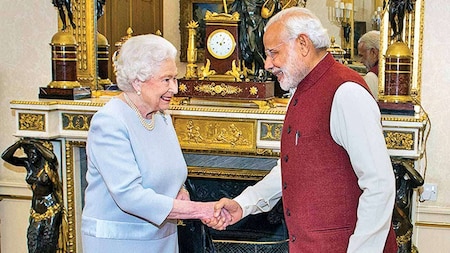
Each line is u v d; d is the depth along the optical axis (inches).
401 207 105.0
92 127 78.5
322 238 73.9
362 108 69.5
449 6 118.3
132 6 131.6
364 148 68.5
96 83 133.0
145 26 131.4
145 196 76.6
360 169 69.0
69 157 122.3
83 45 132.0
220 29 114.7
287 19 74.8
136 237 80.8
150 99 78.7
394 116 104.3
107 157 76.6
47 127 117.3
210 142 111.2
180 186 84.4
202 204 82.0
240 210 87.8
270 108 111.0
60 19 133.4
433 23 119.3
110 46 132.2
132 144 77.9
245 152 110.0
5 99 145.6
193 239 116.4
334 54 120.1
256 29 115.9
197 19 127.9
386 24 115.5
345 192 73.1
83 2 131.4
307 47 74.2
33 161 119.6
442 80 120.5
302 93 76.2
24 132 118.8
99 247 80.7
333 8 119.5
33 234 122.0
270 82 113.6
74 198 124.8
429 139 122.7
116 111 78.2
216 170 114.3
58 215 122.4
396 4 110.9
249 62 118.2
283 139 79.0
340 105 70.7
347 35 119.0
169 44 79.7
